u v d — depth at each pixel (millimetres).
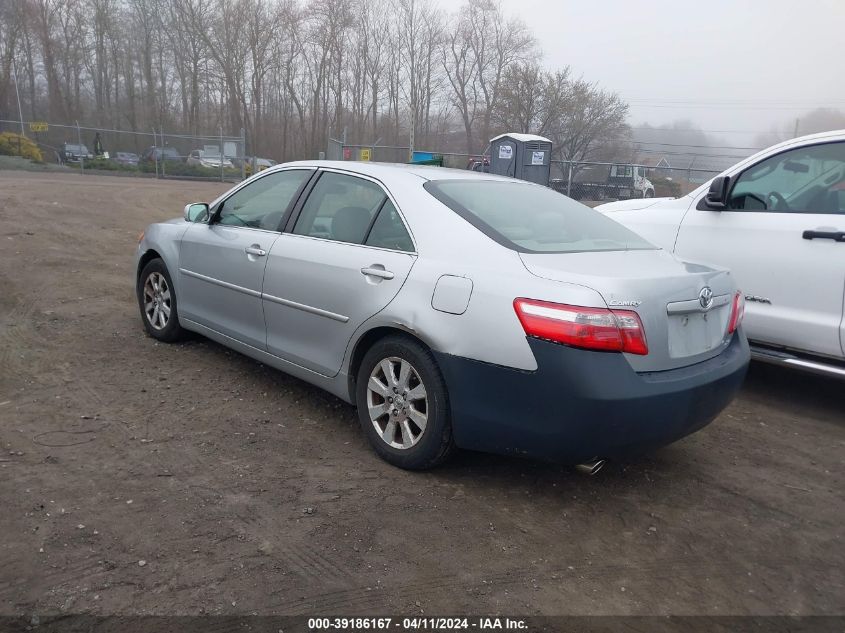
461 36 52312
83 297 7141
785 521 3566
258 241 4656
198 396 4676
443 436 3557
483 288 3367
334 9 52031
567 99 37250
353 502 3430
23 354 5273
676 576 3033
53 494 3297
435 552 3064
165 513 3211
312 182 4578
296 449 3982
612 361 3105
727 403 3740
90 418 4195
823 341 4918
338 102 53594
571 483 3801
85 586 2670
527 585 2885
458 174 4387
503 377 3271
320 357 4195
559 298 3154
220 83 54062
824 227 4883
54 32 54188
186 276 5340
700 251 5578
